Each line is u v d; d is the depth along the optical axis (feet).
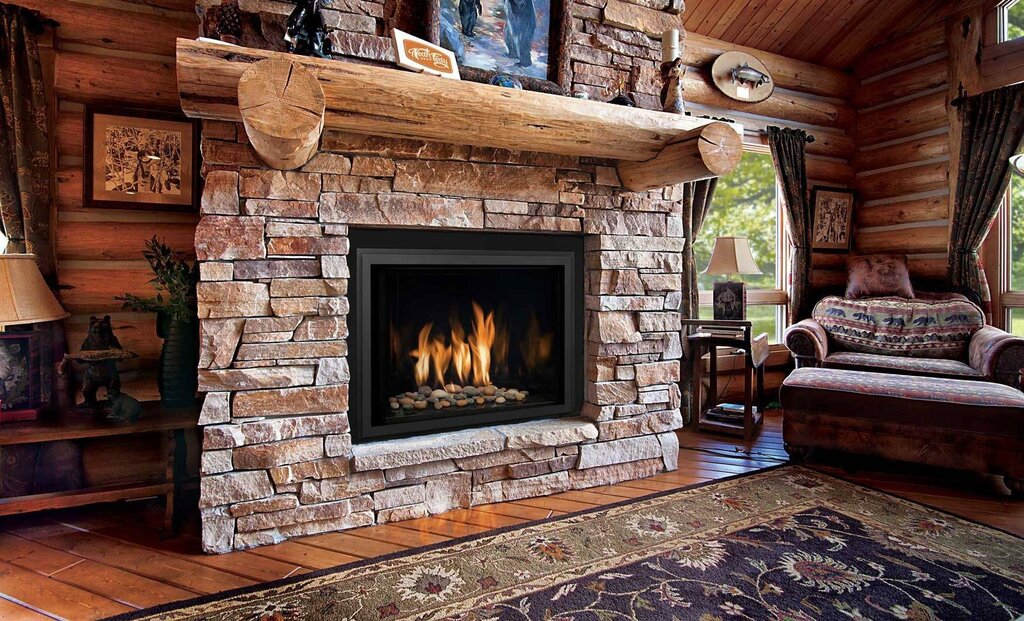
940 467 9.17
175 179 8.80
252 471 6.98
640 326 9.32
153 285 8.79
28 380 7.62
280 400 7.12
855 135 16.76
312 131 5.94
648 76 9.55
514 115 7.18
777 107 15.38
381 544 7.04
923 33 14.99
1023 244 13.65
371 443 7.88
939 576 6.19
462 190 8.04
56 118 8.31
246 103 5.73
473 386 9.18
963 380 10.96
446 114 6.90
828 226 15.94
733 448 11.11
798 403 10.03
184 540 7.15
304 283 7.20
